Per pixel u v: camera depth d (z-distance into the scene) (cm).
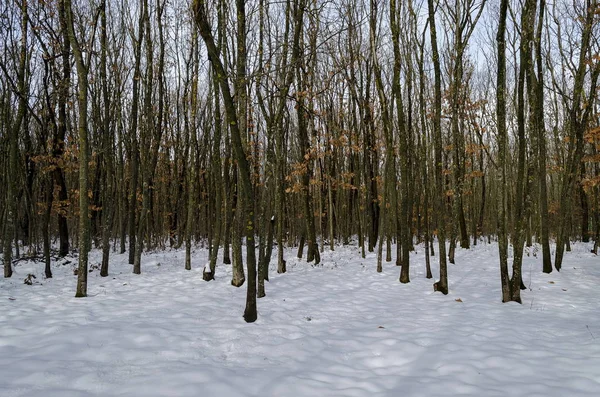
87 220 834
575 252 1571
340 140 1523
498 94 816
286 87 847
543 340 541
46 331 549
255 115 1650
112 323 593
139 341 515
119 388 374
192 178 1247
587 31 1101
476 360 465
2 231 1466
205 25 585
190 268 1249
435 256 1605
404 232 1062
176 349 493
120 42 1546
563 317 671
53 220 2264
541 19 1035
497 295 866
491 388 390
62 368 412
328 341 559
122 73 1527
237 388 387
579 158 1192
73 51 814
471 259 1502
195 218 2334
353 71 1644
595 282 967
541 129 1128
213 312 698
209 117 1816
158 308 715
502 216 802
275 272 1214
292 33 1177
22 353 459
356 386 407
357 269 1305
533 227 2045
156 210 2364
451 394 381
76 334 521
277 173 1173
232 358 484
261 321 642
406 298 875
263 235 830
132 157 1385
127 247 2080
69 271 1207
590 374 411
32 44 1243
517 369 435
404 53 1426
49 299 793
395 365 475
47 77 1268
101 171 1952
